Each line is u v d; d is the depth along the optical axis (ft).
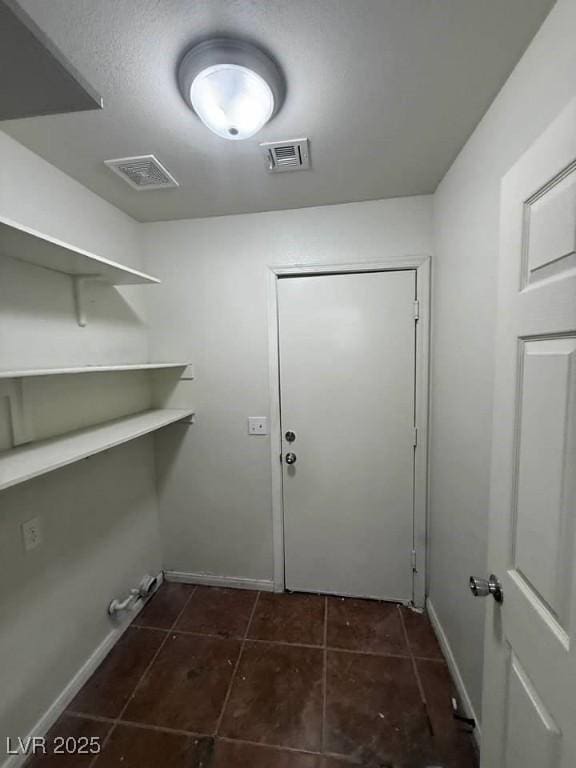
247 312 6.26
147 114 3.56
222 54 2.83
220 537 6.80
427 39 2.81
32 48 1.51
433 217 5.50
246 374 6.38
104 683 4.79
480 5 2.54
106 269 4.50
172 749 3.95
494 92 3.37
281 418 6.34
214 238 6.23
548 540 2.13
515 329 2.52
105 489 5.40
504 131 3.27
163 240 6.40
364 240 5.76
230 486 6.65
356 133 3.98
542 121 2.68
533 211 2.32
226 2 2.50
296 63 3.03
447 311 4.88
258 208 5.90
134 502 6.16
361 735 4.05
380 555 6.25
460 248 4.37
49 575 4.31
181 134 3.89
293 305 6.10
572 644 1.86
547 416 2.15
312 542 6.47
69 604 4.63
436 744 3.93
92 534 5.09
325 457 6.26
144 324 6.51
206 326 6.42
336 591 6.48
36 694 4.09
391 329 5.84
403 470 6.02
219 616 6.02
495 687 2.82
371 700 4.46
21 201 4.00
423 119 3.76
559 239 2.04
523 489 2.44
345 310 5.95
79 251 3.69
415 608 6.13
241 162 4.50
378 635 5.53
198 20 2.62
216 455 6.64
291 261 6.01
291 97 3.40
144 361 6.50
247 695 4.57
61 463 3.39
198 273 6.35
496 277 3.45
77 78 1.72
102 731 4.16
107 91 3.23
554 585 2.06
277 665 5.01
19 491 3.91
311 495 6.38
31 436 4.11
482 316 3.76
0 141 3.76
